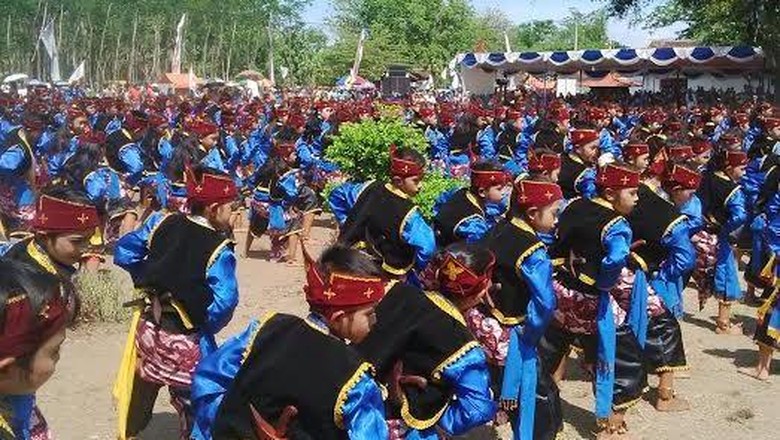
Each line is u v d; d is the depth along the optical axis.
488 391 3.94
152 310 4.75
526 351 5.06
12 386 2.48
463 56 37.06
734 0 31.52
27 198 9.20
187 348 4.69
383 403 3.62
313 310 3.38
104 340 8.07
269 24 75.06
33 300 2.42
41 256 4.23
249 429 3.15
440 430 4.01
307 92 43.16
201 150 10.41
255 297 9.95
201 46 71.94
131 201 11.63
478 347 3.92
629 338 6.05
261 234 11.88
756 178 9.73
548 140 12.04
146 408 5.01
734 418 6.67
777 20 30.42
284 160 11.62
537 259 4.95
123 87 49.19
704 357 8.20
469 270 4.17
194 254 4.66
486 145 14.78
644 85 42.41
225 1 72.94
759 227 9.16
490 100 29.95
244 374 3.21
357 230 6.09
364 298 3.31
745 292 10.52
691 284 10.95
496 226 5.27
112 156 11.58
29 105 19.86
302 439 3.09
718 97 30.19
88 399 6.71
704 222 8.82
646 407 6.93
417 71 57.34
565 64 34.66
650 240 6.29
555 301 5.03
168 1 69.38
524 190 5.04
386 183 6.31
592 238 5.69
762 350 7.51
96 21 65.44
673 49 32.38
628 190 5.67
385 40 63.81
